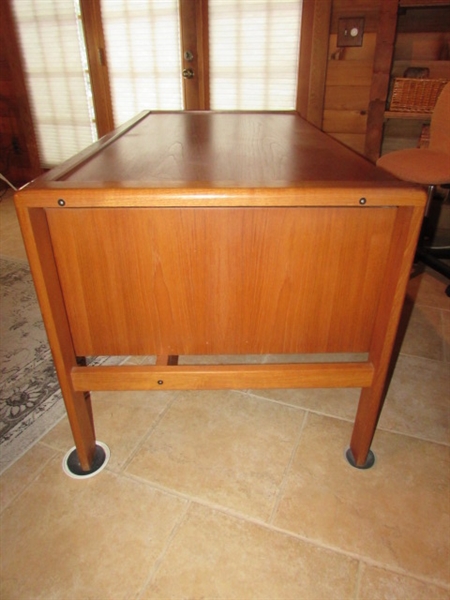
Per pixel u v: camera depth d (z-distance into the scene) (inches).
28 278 93.9
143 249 38.0
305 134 64.2
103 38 124.6
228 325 42.1
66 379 43.0
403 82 99.6
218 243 37.8
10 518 44.3
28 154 152.6
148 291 40.1
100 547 41.7
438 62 103.0
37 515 44.6
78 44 129.1
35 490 47.2
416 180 74.0
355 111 111.0
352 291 40.4
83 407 47.0
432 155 78.4
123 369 43.4
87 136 142.3
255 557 40.9
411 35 103.0
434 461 51.1
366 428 47.2
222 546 41.8
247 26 110.5
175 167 43.1
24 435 54.3
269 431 55.2
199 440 53.7
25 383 63.6
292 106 116.1
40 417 57.2
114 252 38.1
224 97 120.6
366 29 102.8
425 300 86.0
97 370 43.3
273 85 115.3
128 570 39.8
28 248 36.0
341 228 37.3
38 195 34.1
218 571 39.8
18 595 37.9
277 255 38.4
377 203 34.9
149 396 61.1
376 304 41.2
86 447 48.2
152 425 56.0
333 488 47.6
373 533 43.1
